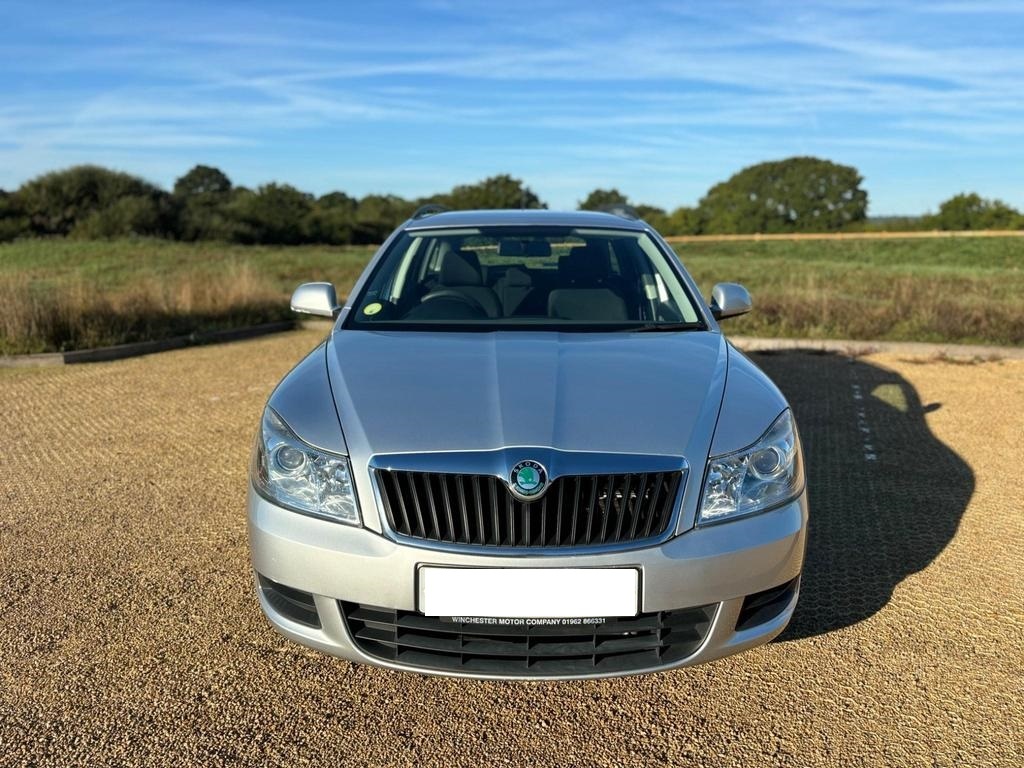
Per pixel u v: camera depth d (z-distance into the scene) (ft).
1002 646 9.39
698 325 11.25
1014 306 33.96
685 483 7.60
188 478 15.15
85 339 29.89
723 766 7.47
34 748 7.59
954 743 7.74
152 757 7.50
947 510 13.58
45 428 18.74
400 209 243.81
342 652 7.82
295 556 7.78
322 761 7.50
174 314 34.12
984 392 22.48
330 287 12.48
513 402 8.20
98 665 8.98
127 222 125.08
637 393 8.50
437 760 7.54
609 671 7.52
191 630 9.73
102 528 12.77
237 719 8.09
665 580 7.40
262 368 26.32
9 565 11.43
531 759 7.56
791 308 34.88
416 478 7.52
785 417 8.71
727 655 7.88
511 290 11.92
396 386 8.70
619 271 12.34
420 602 7.43
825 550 12.00
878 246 148.36
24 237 121.08
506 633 7.47
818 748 7.70
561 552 7.32
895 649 9.36
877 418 19.60
